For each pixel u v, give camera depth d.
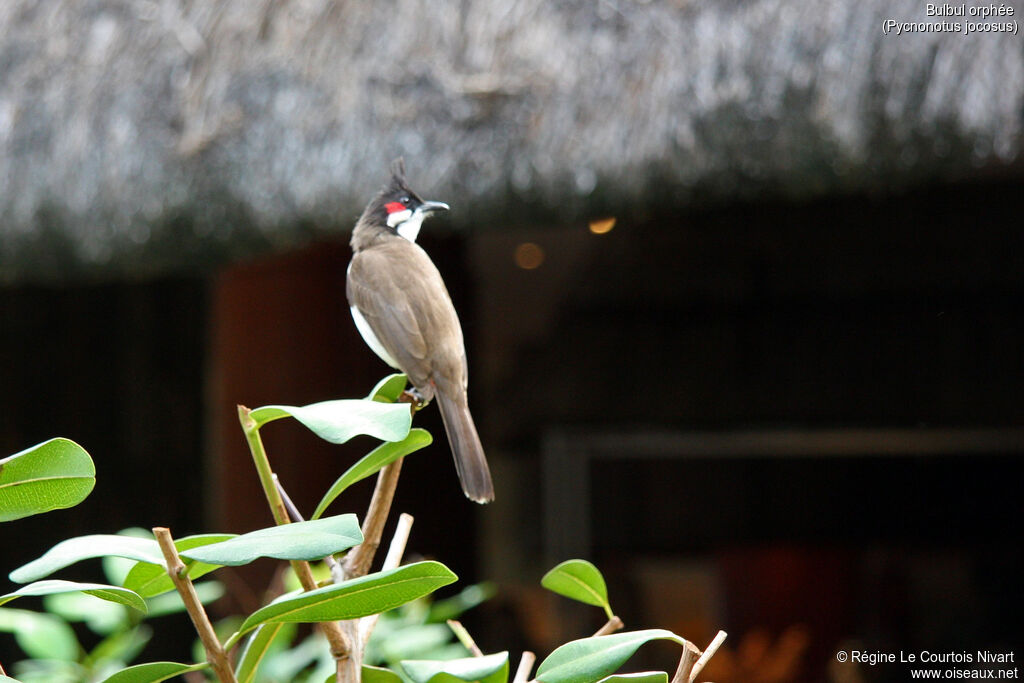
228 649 2.19
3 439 11.60
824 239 11.04
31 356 11.76
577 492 11.55
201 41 8.27
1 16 8.86
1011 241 10.52
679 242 11.50
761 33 6.95
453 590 12.97
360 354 12.41
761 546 11.01
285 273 12.00
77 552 2.51
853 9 6.82
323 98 7.77
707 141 6.89
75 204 8.04
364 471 2.57
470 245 12.55
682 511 11.28
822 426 10.59
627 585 11.47
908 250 10.77
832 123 6.62
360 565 2.57
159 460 11.64
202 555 2.15
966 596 10.60
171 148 7.96
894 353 10.53
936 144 6.53
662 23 7.29
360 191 7.43
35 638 4.28
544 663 2.49
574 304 11.80
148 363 11.74
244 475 11.62
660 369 11.21
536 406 11.67
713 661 10.87
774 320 10.98
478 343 12.42
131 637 4.48
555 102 7.28
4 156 8.23
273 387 11.87
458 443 4.83
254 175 7.71
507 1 7.80
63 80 8.40
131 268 8.30
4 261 8.30
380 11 8.02
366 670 2.66
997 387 10.18
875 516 10.84
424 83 7.62
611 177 7.03
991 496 10.59
